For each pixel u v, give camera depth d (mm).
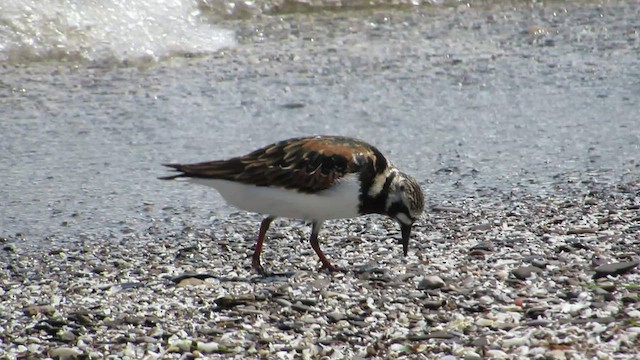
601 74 18922
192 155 14711
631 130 16000
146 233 12188
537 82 18469
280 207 10242
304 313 9383
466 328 8914
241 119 16312
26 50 18719
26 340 8812
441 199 13141
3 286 10352
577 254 10836
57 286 10359
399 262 10836
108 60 18969
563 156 14875
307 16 22453
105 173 14109
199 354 8523
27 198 13156
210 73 18641
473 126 16188
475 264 10648
